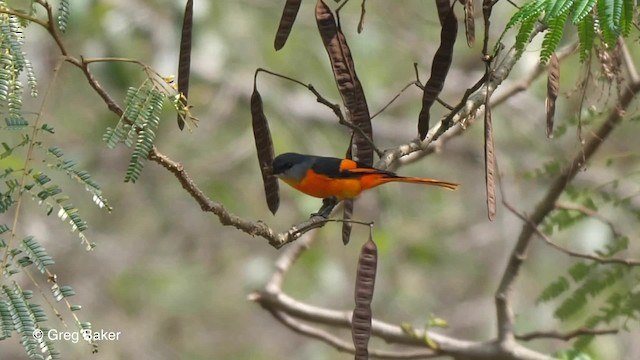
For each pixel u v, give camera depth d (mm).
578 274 7996
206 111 15836
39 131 4301
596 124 8500
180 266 16500
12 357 15727
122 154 15797
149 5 13383
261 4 14797
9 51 4309
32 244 4074
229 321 16844
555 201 8039
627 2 4617
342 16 15594
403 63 16812
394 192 15539
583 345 8094
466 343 8312
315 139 15688
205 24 13422
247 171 15898
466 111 5766
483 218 17172
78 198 15516
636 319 7957
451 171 17312
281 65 15531
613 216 11055
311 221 5457
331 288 14375
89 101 15039
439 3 5633
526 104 15875
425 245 15438
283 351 17109
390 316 16078
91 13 12883
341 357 16094
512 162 15852
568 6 4590
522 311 14406
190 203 16578
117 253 16188
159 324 16375
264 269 14586
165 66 13008
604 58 6449
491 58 5035
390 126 16609
